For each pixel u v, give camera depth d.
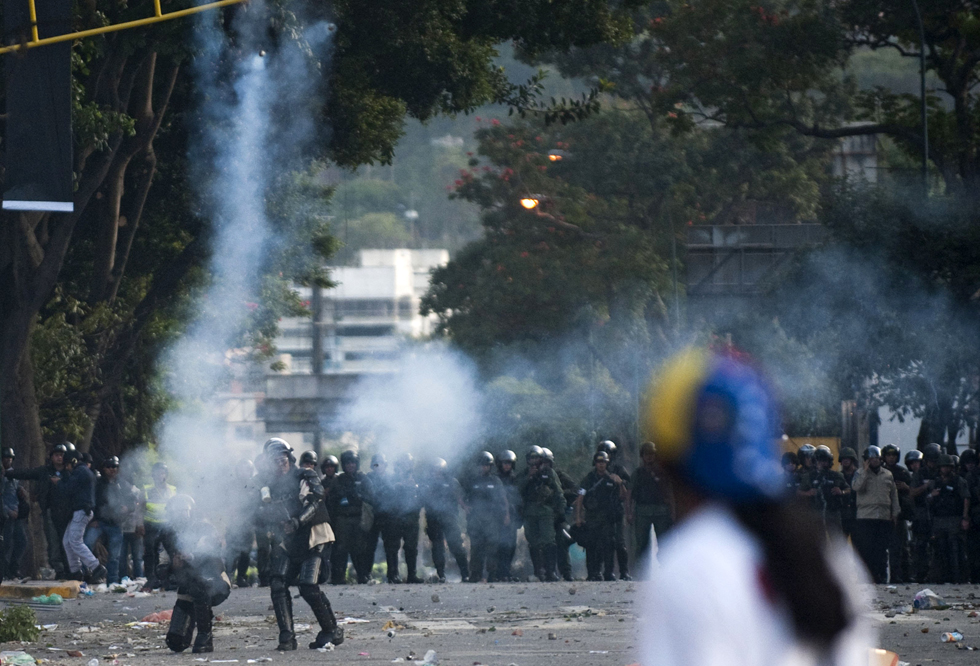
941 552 80.56
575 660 44.50
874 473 78.94
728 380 7.96
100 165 95.75
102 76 93.44
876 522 78.38
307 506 47.97
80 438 106.62
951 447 115.12
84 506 80.31
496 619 59.56
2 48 54.03
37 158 54.41
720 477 7.78
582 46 100.19
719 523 7.79
